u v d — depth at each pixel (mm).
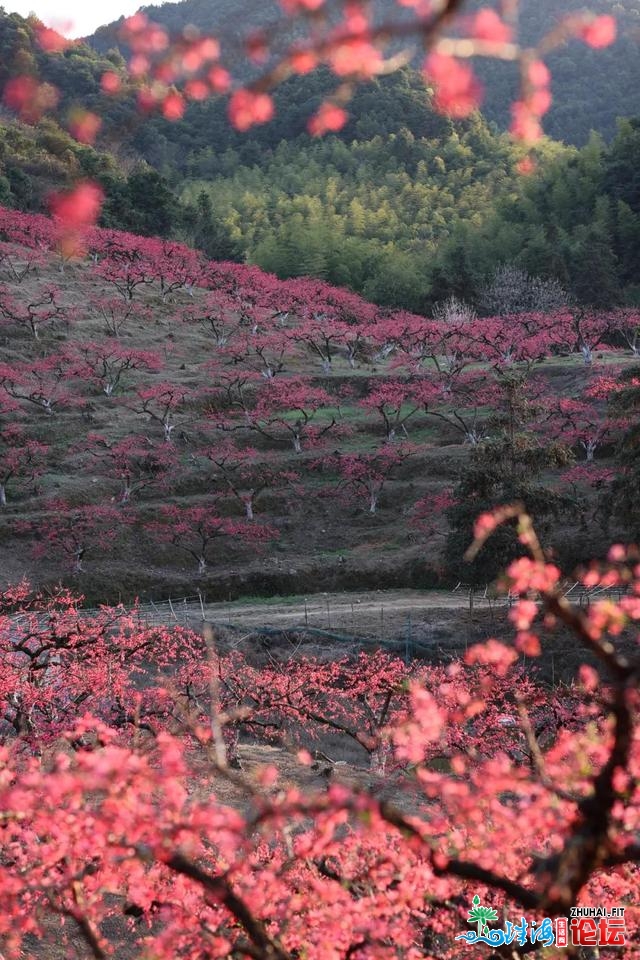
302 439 60844
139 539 50969
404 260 116625
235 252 120250
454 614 38344
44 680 22031
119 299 82812
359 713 28047
